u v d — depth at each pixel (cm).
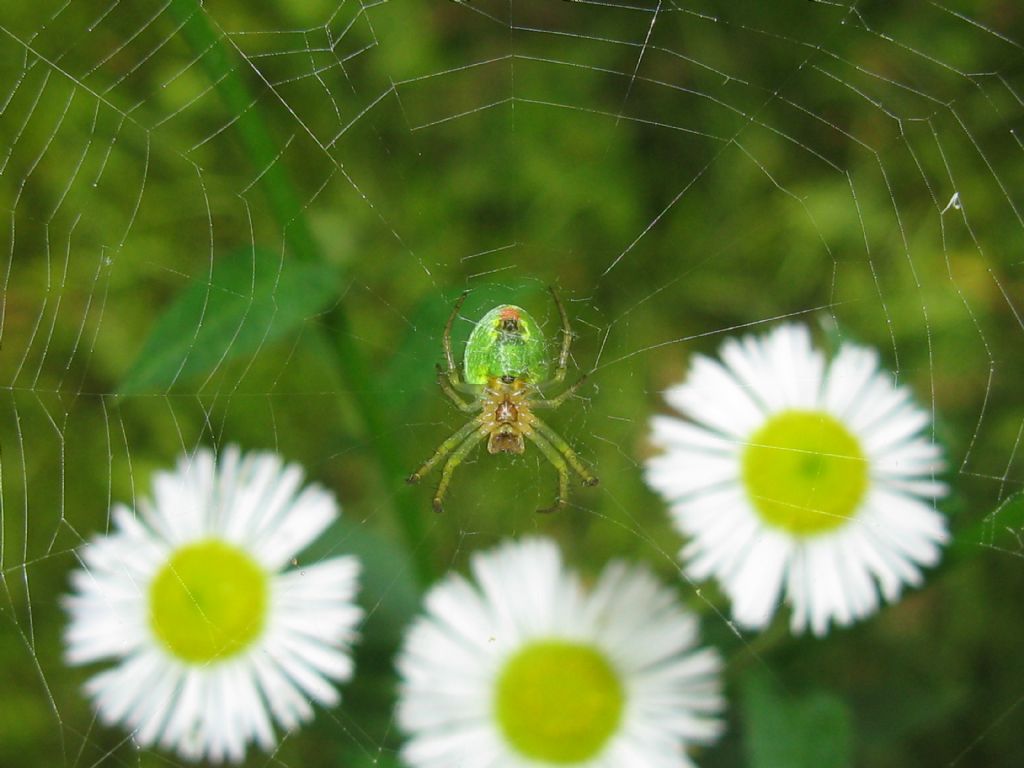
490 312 18
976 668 17
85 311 19
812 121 19
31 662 18
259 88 19
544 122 20
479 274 19
